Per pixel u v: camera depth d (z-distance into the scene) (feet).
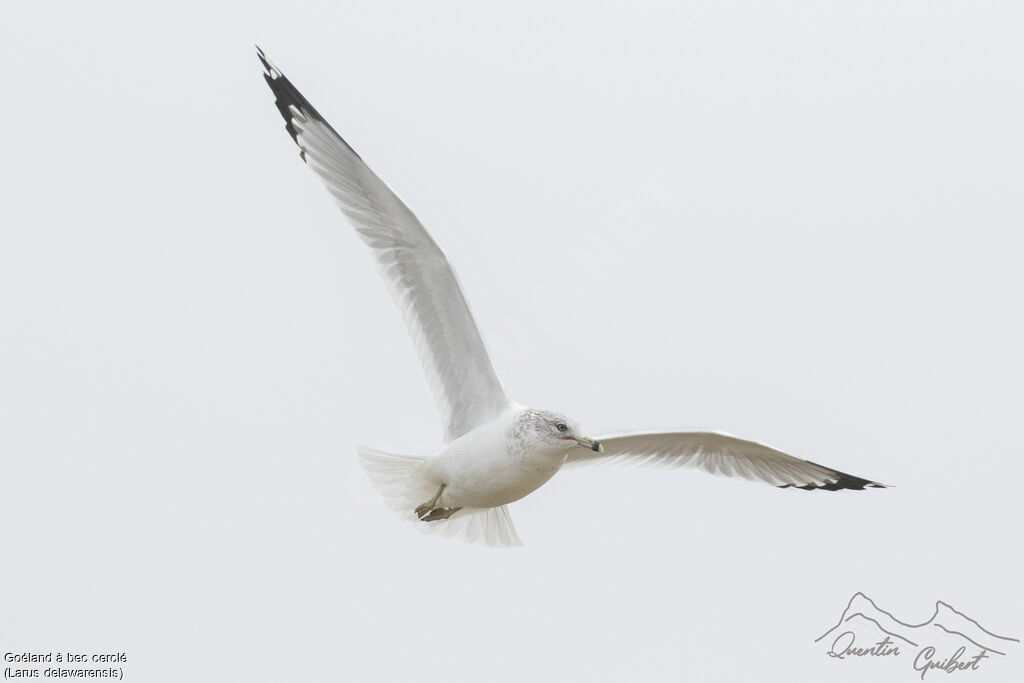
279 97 40.06
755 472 47.21
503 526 44.04
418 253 39.42
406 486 41.16
